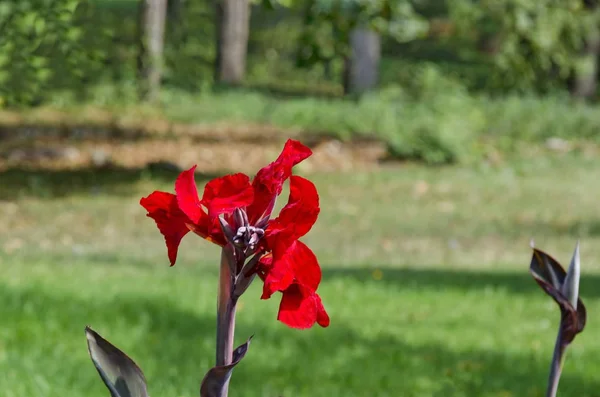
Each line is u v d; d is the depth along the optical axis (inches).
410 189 700.0
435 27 1685.5
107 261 436.8
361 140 865.5
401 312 346.6
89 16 339.9
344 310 341.4
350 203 645.9
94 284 345.1
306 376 253.1
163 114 897.5
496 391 251.3
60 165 700.0
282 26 1473.9
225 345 72.4
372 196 671.8
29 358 243.8
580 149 898.1
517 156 851.4
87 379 233.8
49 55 317.1
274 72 1365.7
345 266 459.5
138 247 500.4
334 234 557.9
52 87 329.1
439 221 606.9
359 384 249.8
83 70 337.4
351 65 1050.1
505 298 384.2
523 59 1017.5
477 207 652.7
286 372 255.1
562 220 622.5
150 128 837.2
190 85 1048.8
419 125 805.2
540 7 979.9
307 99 1000.2
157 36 941.8
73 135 787.4
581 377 270.2
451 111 839.1
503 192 706.2
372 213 620.4
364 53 1048.8
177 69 1066.7
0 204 581.0
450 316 345.1
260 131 872.3
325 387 243.3
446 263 490.9
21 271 367.6
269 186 69.6
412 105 881.5
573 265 87.0
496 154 847.7
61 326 280.8
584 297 403.9
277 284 67.7
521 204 667.4
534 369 277.0
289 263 68.9
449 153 798.5
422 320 335.9
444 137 795.4
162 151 766.5
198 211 69.7
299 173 727.7
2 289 317.1
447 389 251.0
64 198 609.6
